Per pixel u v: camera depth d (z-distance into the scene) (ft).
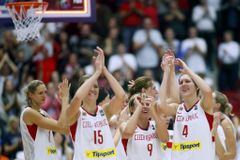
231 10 102.47
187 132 50.47
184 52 95.61
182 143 50.57
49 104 80.69
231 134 54.44
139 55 94.48
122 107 55.36
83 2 61.93
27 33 58.90
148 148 52.65
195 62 95.61
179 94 53.01
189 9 102.78
